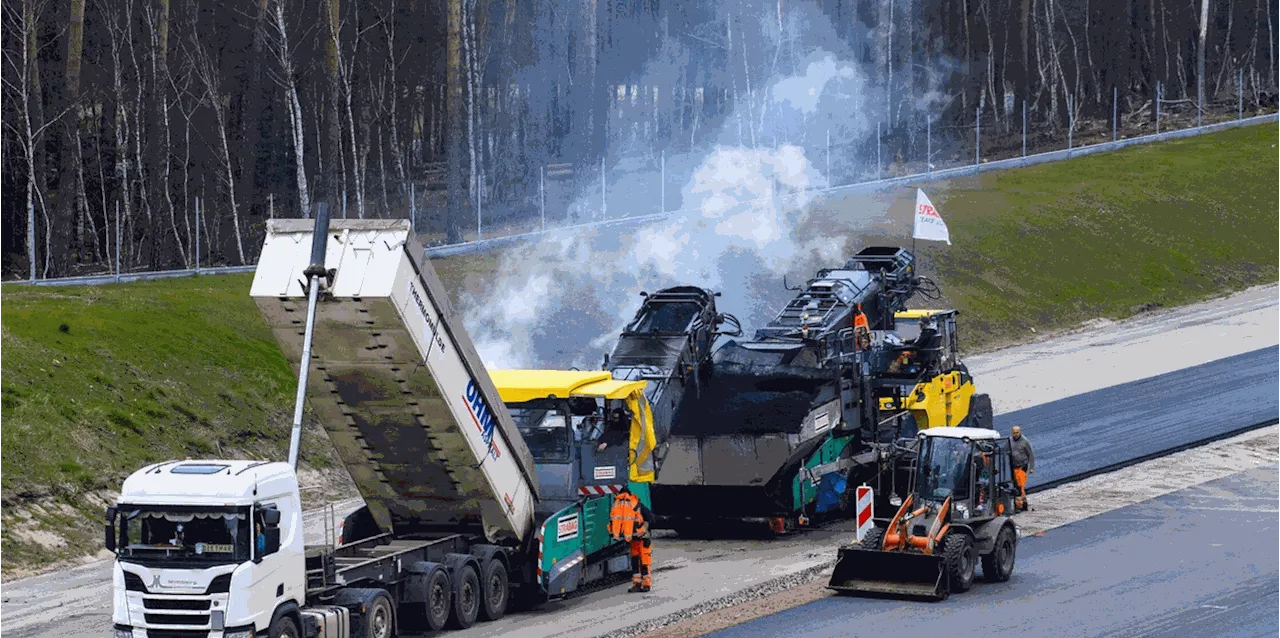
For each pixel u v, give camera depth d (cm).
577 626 3888
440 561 3938
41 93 10306
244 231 11456
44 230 10450
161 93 10612
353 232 3606
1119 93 17688
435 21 13738
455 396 3794
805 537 5191
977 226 11588
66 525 5112
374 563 3684
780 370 5178
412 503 4131
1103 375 8375
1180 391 7750
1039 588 4259
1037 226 11881
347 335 3644
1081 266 11325
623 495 4284
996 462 4441
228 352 6981
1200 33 16875
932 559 4134
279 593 3325
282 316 3656
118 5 11144
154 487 3269
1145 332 9850
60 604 4312
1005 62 17388
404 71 13600
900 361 5512
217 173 11294
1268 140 15312
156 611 3212
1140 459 6241
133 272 9731
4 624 4066
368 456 4000
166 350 6700
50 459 5381
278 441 6372
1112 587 4241
